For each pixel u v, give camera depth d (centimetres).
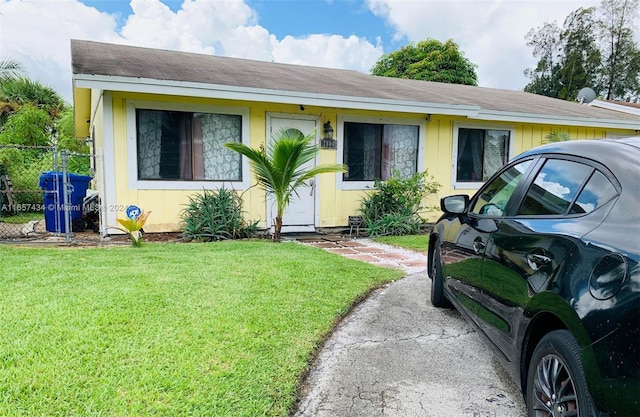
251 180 801
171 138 743
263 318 331
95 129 990
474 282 297
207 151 770
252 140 796
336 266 517
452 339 330
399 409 231
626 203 172
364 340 324
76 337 277
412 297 435
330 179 866
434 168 949
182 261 505
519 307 218
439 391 252
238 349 278
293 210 844
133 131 709
